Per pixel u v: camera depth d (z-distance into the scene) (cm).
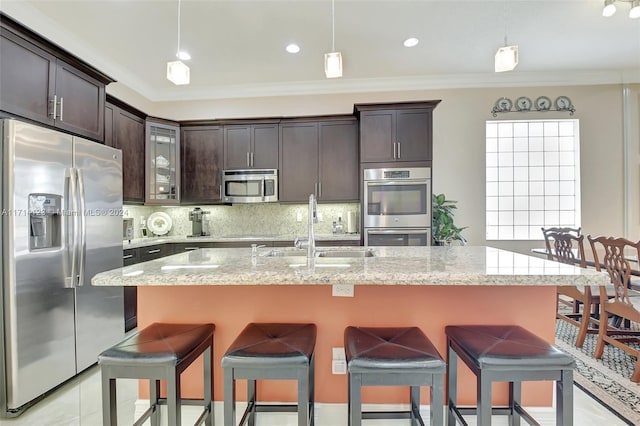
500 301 164
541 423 164
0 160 181
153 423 156
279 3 260
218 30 296
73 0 251
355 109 373
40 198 198
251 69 378
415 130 358
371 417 154
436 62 369
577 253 350
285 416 169
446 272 128
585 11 277
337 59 201
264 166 405
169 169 401
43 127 209
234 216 441
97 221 239
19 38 198
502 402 165
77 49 312
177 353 126
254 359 122
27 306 188
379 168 361
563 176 429
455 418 155
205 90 433
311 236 185
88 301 230
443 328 164
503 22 292
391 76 406
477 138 417
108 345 250
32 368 191
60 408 190
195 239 380
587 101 410
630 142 405
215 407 168
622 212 408
